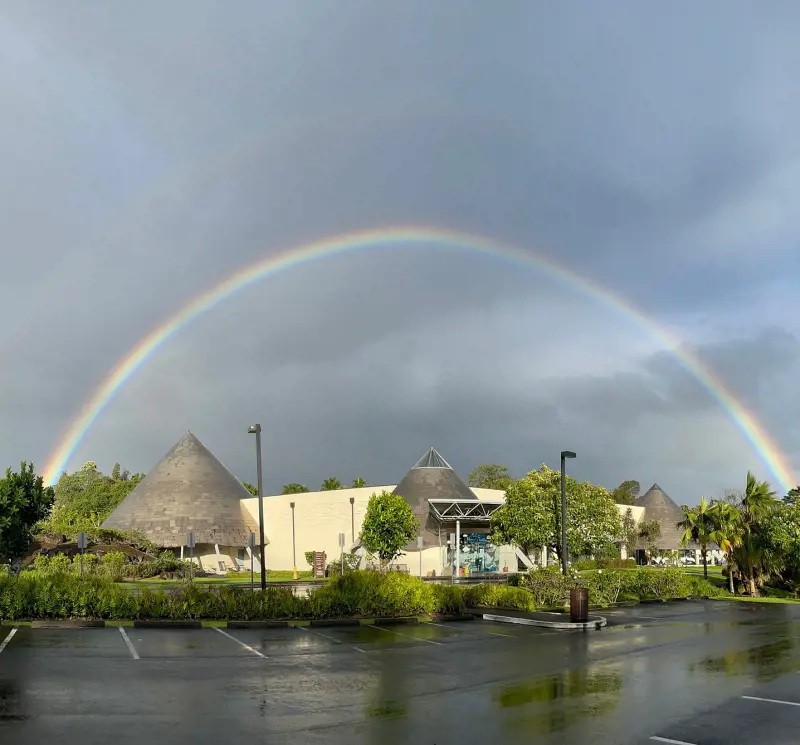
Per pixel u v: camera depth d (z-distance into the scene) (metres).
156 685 12.86
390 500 49.56
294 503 64.62
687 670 16.09
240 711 11.08
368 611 25.44
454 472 61.34
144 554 52.97
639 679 14.73
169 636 19.77
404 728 10.32
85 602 22.75
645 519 82.25
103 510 94.31
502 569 61.69
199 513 62.69
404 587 26.05
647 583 39.75
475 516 56.38
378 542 48.44
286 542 64.56
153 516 61.97
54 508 90.94
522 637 21.38
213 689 12.66
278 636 20.39
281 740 9.52
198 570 57.03
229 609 23.77
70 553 50.62
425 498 57.97
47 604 22.44
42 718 10.27
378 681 13.88
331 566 53.44
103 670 14.20
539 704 12.11
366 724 10.50
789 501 71.62
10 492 32.78
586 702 12.34
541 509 45.88
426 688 13.30
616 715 11.41
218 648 17.73
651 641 21.38
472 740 9.77
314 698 12.19
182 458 66.88
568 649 19.03
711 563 89.12
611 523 47.06
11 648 16.88
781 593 49.38
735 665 16.97
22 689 12.20
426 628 23.12
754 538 47.56
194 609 23.52
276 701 11.87
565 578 31.88
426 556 56.00
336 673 14.63
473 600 29.56
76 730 9.69
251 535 41.53
